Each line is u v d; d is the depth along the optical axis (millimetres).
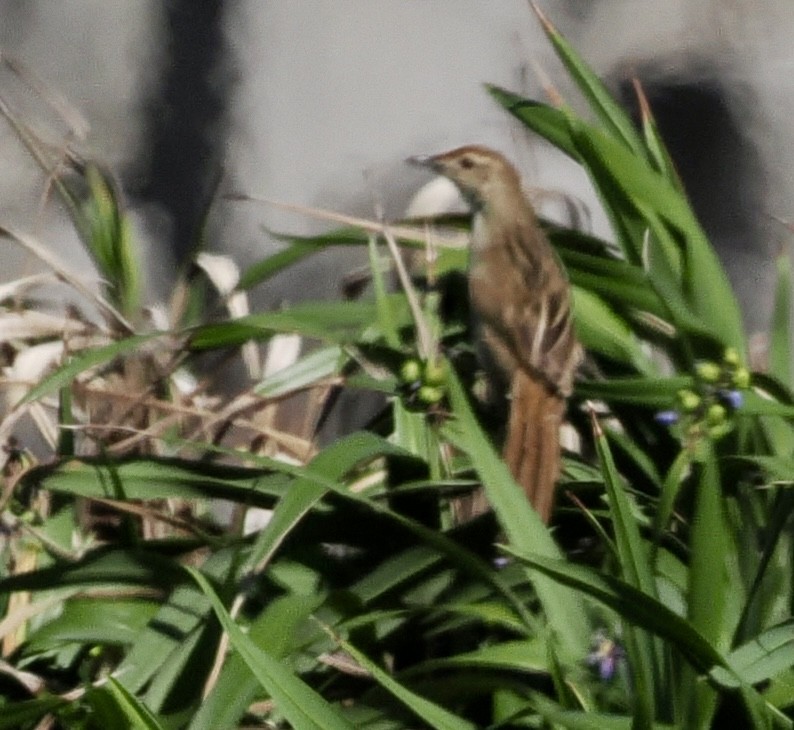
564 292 9641
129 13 15828
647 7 14758
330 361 9656
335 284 15086
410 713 7531
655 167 9617
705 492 7379
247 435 10633
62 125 15742
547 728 7359
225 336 9445
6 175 14969
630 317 9555
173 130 15742
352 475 9211
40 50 15875
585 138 9109
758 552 8039
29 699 8266
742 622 7586
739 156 14781
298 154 15656
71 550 9023
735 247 14930
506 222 10273
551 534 8492
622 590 7000
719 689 7215
